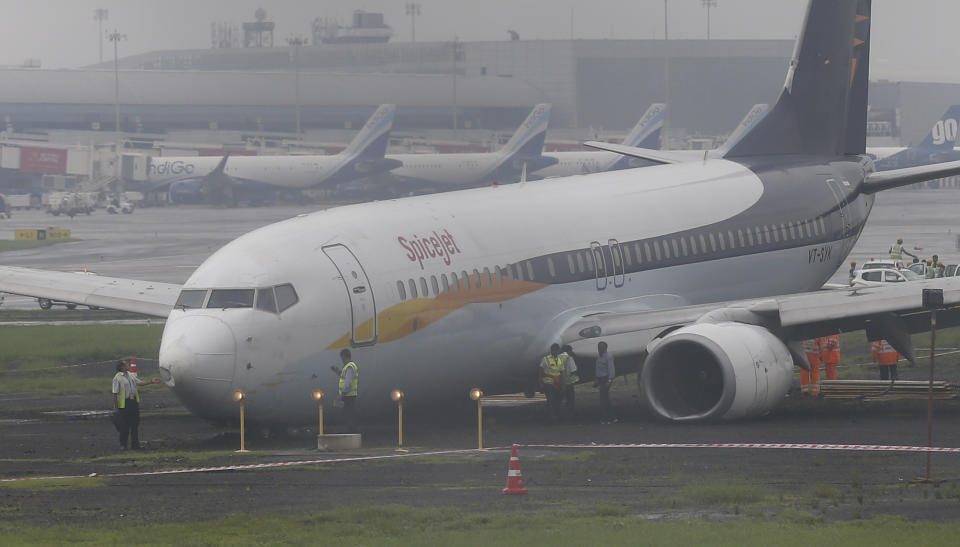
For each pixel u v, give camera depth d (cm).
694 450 8769
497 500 6881
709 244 12975
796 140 15488
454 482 7512
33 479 7744
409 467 8131
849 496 6844
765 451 8662
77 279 11931
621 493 7056
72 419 11381
